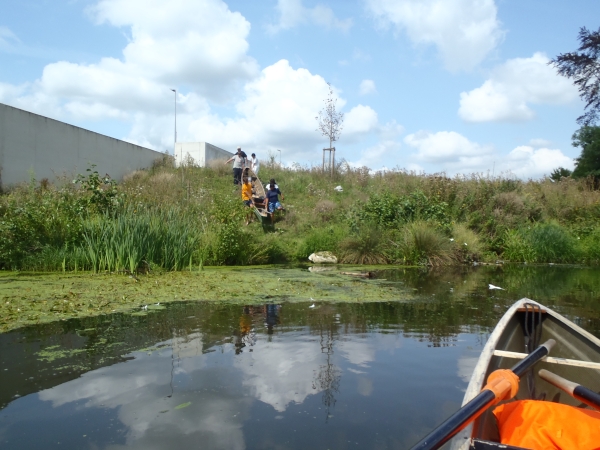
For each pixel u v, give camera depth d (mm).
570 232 16281
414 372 4031
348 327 5566
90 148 20078
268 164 25375
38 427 2998
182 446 2781
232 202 16359
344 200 19203
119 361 4227
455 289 8688
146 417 3143
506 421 2654
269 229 16672
